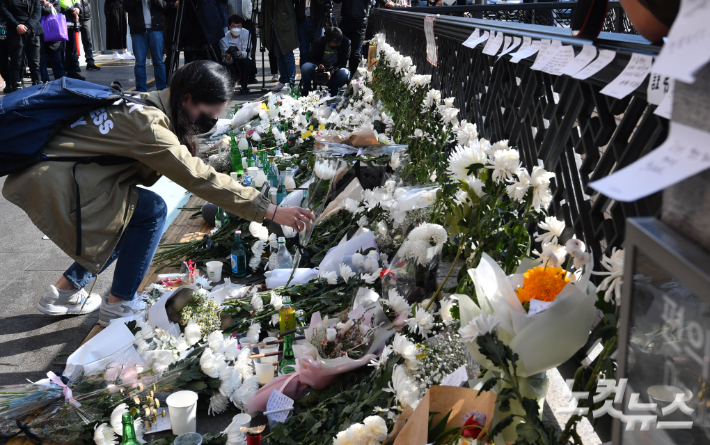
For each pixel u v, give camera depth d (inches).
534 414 52.7
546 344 55.6
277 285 142.1
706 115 25.2
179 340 109.2
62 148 114.4
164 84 404.5
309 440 87.8
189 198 221.6
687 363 30.0
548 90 95.5
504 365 54.1
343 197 152.9
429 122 159.6
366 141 155.8
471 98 162.6
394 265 108.8
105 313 132.5
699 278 25.6
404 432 67.2
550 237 68.8
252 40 504.4
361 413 82.8
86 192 114.8
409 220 117.7
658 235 29.1
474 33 141.6
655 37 49.9
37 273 163.5
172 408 94.7
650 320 31.7
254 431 84.6
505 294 60.8
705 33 22.6
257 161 233.0
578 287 55.1
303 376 99.3
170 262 166.9
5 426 97.7
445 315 84.4
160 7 382.9
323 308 127.7
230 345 109.5
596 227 75.9
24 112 110.1
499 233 79.5
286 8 425.1
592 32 73.7
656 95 50.3
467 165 83.1
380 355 97.8
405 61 225.8
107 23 536.7
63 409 97.0
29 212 114.3
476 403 66.7
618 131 68.9
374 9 489.4
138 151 113.8
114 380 101.3
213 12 391.9
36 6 431.5
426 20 204.7
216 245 168.6
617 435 36.6
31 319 138.3
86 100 113.6
